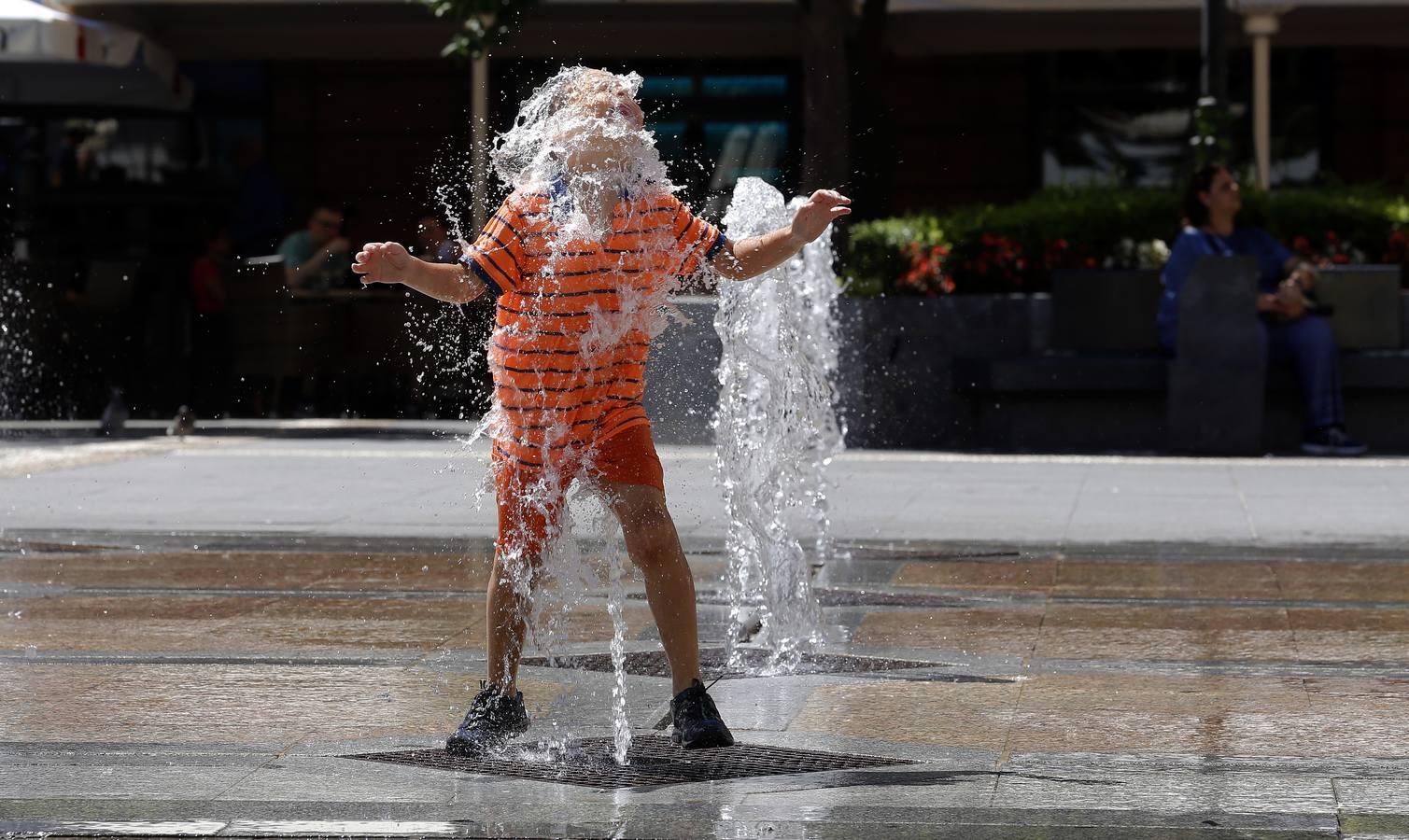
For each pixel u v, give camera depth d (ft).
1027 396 89.97
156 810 26.35
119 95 115.44
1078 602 45.27
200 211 137.28
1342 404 86.22
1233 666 36.99
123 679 35.94
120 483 75.00
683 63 138.51
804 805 26.55
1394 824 25.36
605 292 28.81
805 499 54.03
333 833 25.17
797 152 138.62
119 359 110.63
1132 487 72.02
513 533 29.94
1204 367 85.81
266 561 53.16
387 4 112.57
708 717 30.19
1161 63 142.41
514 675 30.60
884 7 98.99
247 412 108.27
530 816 26.05
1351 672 36.29
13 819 25.88
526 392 29.19
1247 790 27.27
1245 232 87.97
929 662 37.60
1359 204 93.91
